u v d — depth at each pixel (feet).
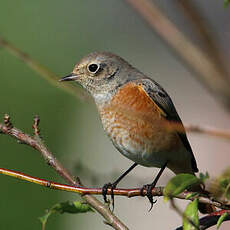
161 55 68.95
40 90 56.85
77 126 57.57
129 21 66.28
